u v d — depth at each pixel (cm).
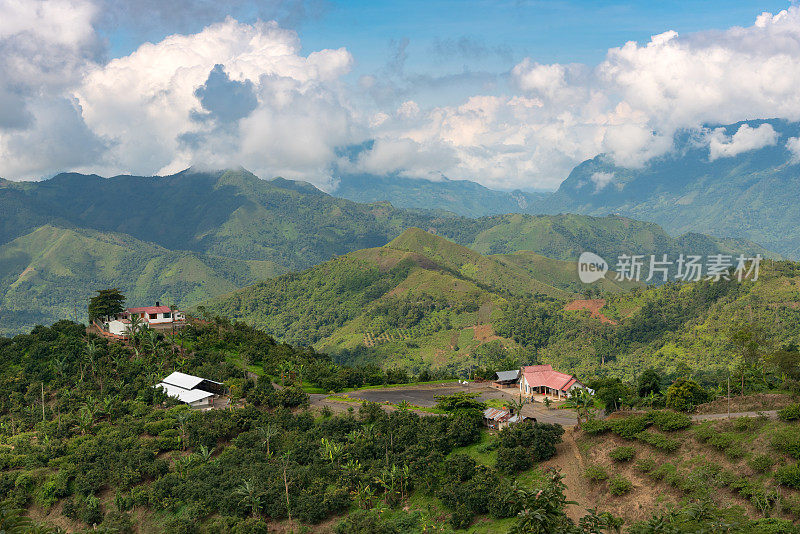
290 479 9869
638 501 7806
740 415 8831
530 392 12988
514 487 6166
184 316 19700
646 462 8212
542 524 5572
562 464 9088
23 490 10731
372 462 10281
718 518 6288
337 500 9375
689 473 7744
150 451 11181
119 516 9850
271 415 12525
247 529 8875
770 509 6738
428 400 13512
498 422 10819
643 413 9188
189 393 13538
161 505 9975
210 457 11356
